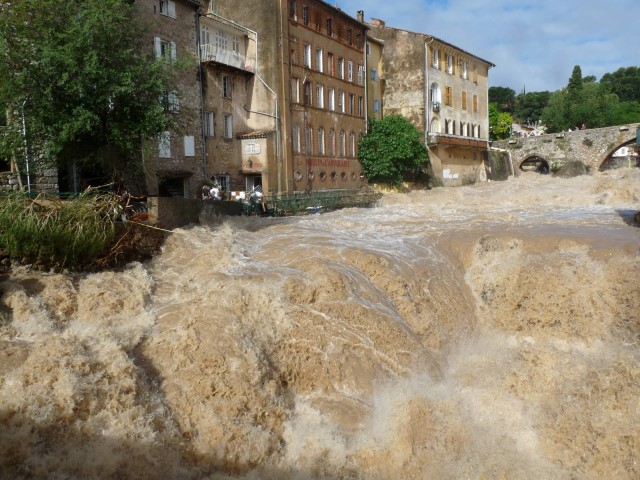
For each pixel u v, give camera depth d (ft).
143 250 51.08
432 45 177.37
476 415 33.63
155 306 40.78
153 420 28.78
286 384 35.14
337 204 108.88
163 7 98.78
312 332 37.37
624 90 391.24
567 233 57.47
